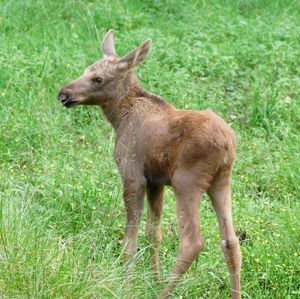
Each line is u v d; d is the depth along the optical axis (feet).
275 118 51.42
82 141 48.01
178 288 34.83
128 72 38.22
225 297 36.09
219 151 34.73
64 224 38.83
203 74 55.52
